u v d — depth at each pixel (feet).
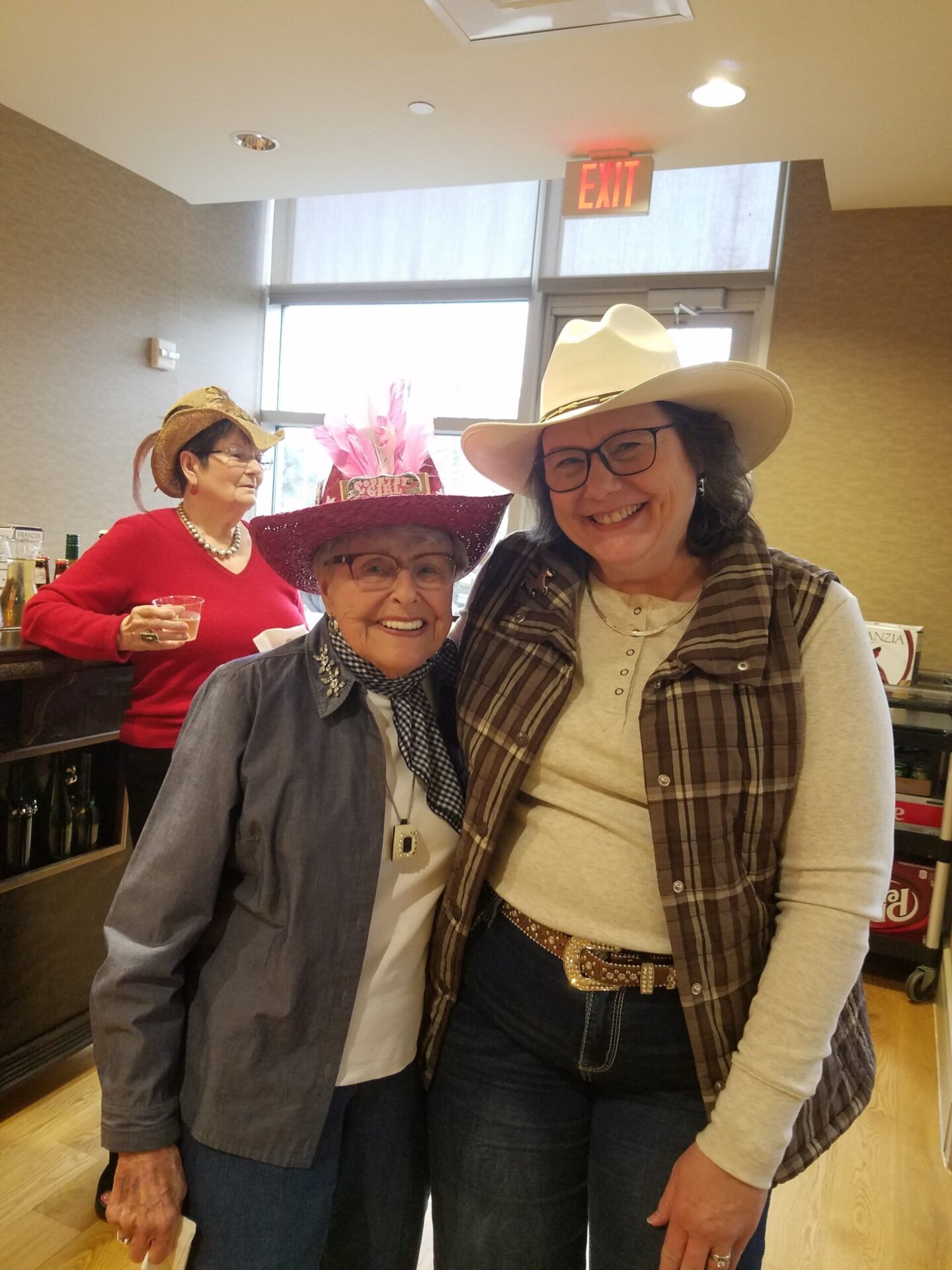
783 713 3.31
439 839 3.88
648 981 3.50
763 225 13.53
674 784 3.36
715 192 13.73
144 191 13.96
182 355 15.03
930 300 11.62
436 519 3.64
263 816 3.49
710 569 3.67
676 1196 3.32
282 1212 3.48
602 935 3.53
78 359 13.23
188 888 3.47
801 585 3.48
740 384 3.54
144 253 14.11
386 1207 3.97
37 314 12.53
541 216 14.83
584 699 3.68
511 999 3.75
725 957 3.36
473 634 4.06
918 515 11.81
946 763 10.09
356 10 8.07
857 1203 6.82
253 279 16.52
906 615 11.94
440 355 15.80
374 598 3.57
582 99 9.38
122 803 7.64
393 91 9.57
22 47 9.21
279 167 12.09
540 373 15.02
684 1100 3.63
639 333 3.84
